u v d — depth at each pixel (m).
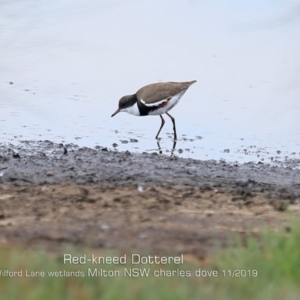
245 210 11.57
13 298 7.24
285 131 18.33
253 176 14.59
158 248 9.30
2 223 10.12
